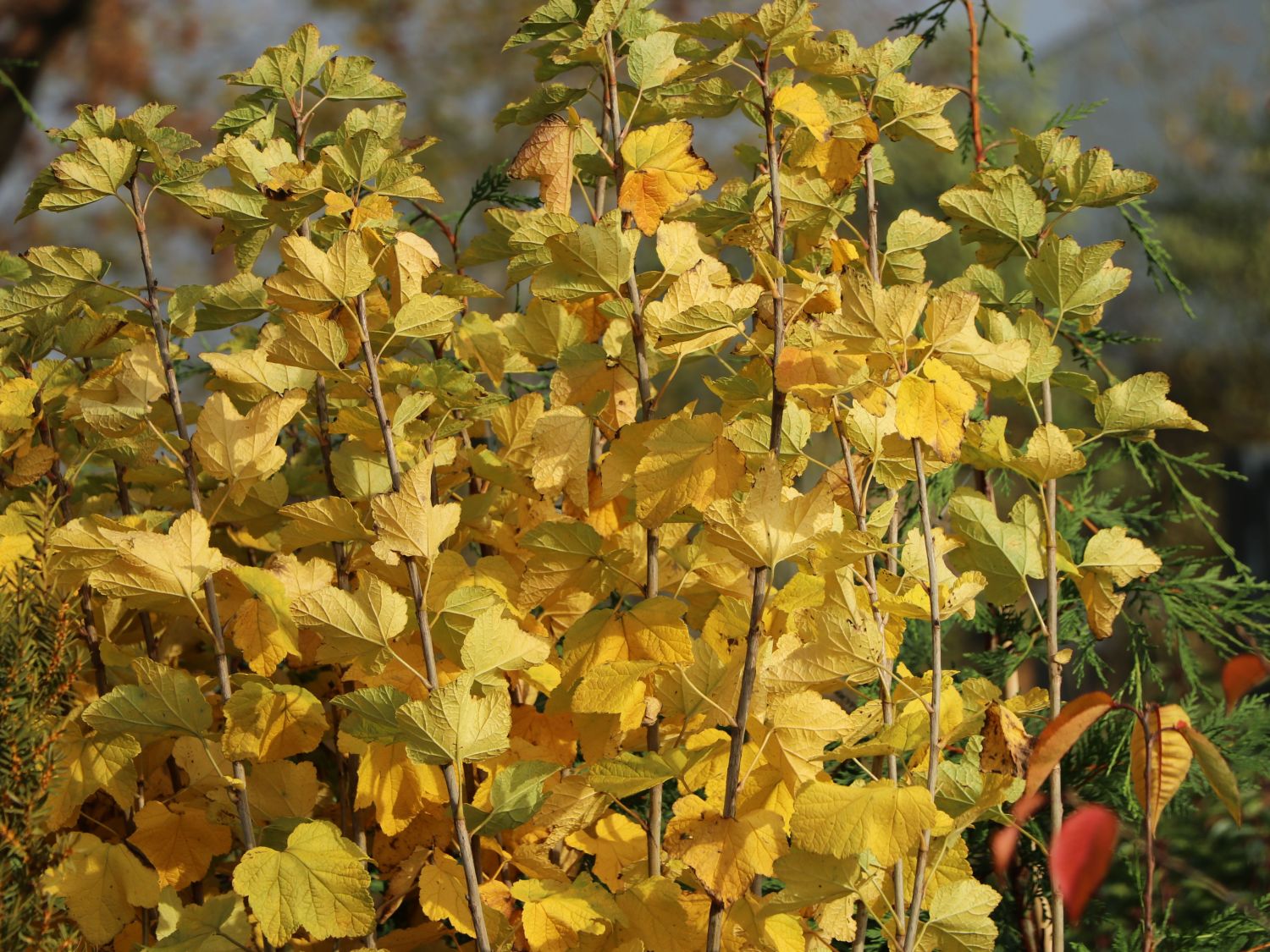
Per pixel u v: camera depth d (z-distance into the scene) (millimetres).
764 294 1043
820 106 1130
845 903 1106
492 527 1222
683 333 1029
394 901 1142
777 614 1137
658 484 1033
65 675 1071
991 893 1040
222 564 1111
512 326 1225
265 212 1130
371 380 1060
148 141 1127
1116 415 1194
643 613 1085
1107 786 1345
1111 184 1229
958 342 1025
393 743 1065
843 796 993
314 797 1144
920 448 1057
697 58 1146
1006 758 1073
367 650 1046
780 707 1043
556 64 1143
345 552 1203
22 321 1217
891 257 1228
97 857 1120
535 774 1071
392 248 1158
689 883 1092
